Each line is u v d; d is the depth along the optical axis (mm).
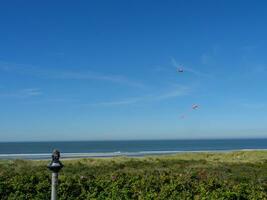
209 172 19375
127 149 164125
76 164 36688
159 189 14461
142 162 39844
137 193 14227
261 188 14375
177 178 14914
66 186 14305
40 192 14102
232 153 59688
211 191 14234
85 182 14648
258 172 27625
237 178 18641
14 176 14961
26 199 13945
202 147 198875
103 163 38500
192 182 14758
